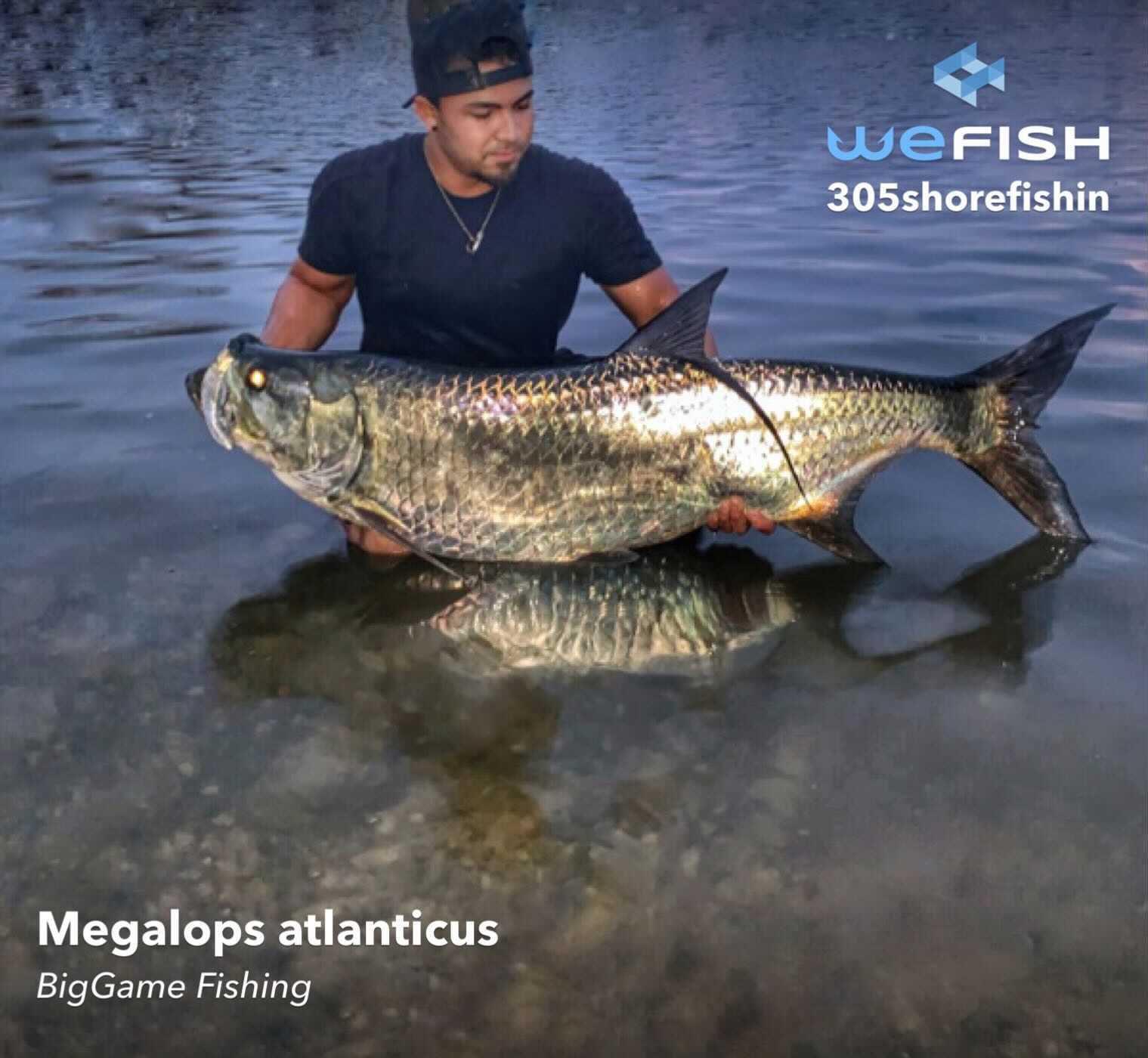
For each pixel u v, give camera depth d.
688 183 8.81
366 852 2.48
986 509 3.99
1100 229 7.28
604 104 13.02
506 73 3.30
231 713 2.92
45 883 2.40
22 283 6.18
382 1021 2.11
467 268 3.66
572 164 3.74
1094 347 5.20
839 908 2.32
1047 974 2.16
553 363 3.94
